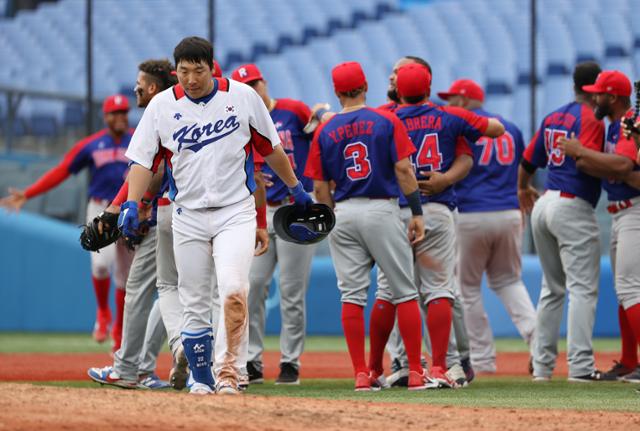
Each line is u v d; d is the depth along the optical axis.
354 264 23.48
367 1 82.50
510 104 71.69
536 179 46.56
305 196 19.59
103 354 37.44
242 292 17.84
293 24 81.38
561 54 73.12
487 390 23.69
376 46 78.81
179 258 18.36
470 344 30.52
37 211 53.69
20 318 50.69
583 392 23.27
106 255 37.28
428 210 24.20
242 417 15.00
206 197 17.98
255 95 18.22
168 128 17.97
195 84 17.64
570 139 25.23
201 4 84.06
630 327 26.84
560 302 27.36
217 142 17.97
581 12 77.44
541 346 27.39
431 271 24.27
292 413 15.55
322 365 33.47
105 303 38.06
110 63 80.19
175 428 13.99
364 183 23.02
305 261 26.03
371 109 23.14
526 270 45.78
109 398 16.16
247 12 83.00
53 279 50.41
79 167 34.47
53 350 39.75
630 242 25.36
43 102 60.16
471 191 29.97
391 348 26.84
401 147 22.73
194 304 18.42
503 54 75.56
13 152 58.72
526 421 15.89
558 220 26.34
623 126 23.03
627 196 25.48
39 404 15.45
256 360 26.22
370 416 15.73
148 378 23.72
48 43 83.25
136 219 18.00
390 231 23.05
